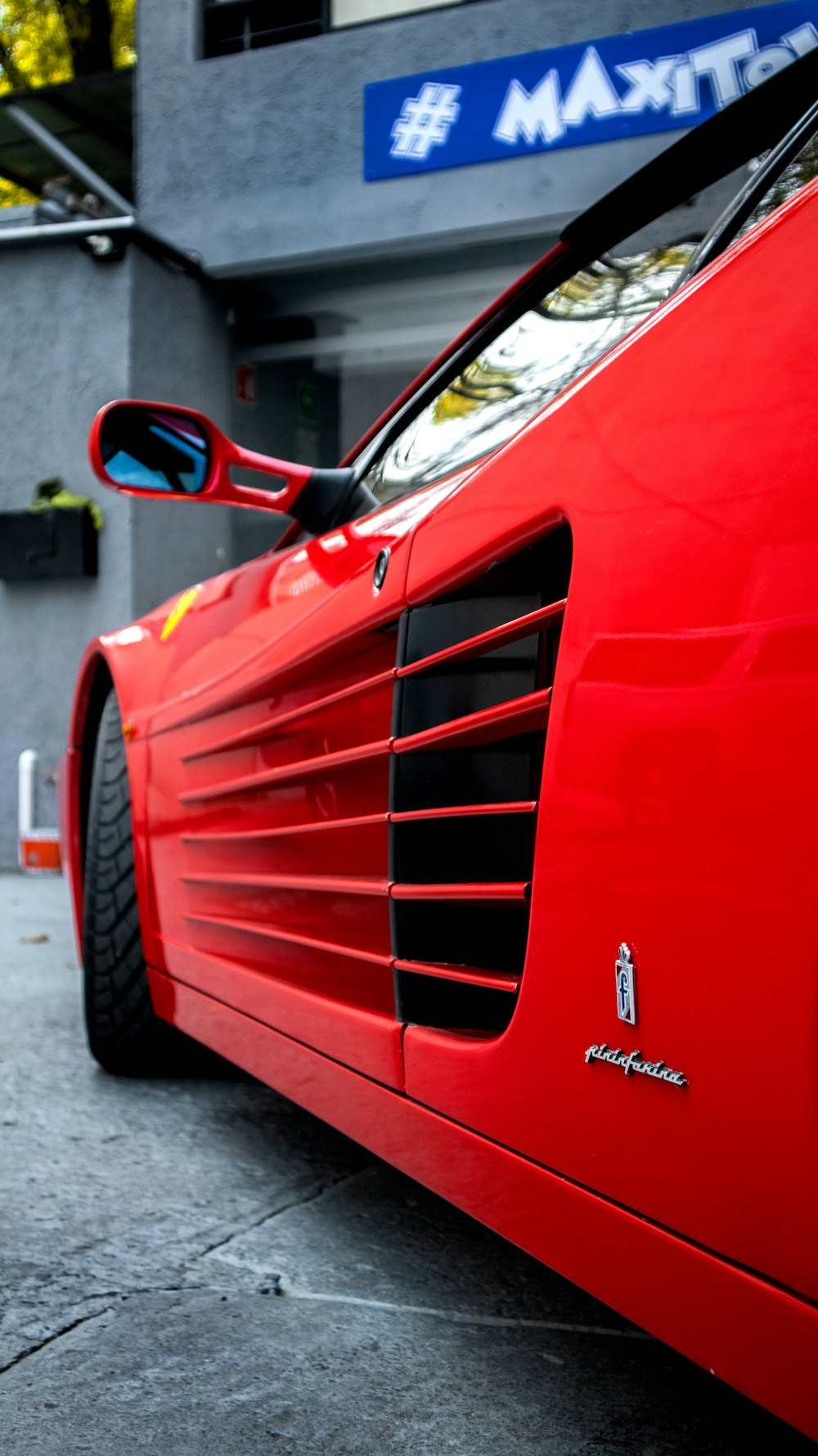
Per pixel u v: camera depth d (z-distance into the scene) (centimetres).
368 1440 113
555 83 638
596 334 148
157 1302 146
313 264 718
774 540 78
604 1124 95
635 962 89
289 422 795
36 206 747
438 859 132
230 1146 210
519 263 696
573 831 98
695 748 83
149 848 231
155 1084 252
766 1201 77
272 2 726
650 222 148
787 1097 75
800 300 81
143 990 245
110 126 869
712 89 605
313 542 179
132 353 709
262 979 179
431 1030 131
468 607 127
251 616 191
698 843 83
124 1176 195
